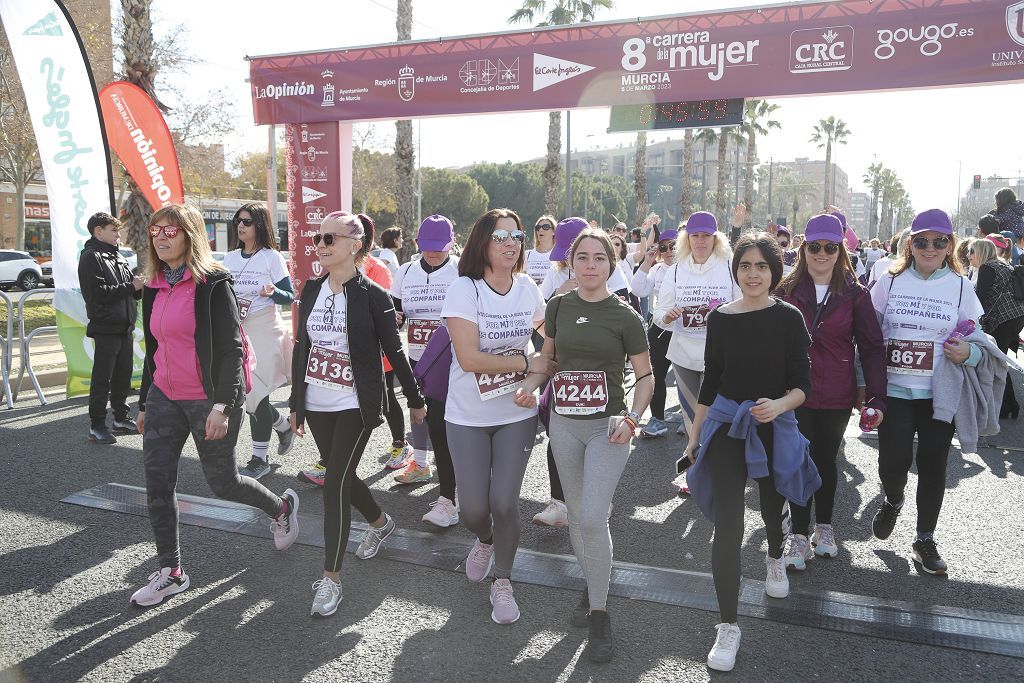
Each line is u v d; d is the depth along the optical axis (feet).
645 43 29.89
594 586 10.25
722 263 17.07
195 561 13.20
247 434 22.27
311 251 35.88
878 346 12.36
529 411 11.54
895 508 13.19
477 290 11.24
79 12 77.20
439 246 16.20
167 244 11.46
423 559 13.37
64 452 19.77
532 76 31.48
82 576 12.57
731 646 9.90
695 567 13.16
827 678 9.69
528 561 13.33
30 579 12.44
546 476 18.54
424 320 16.56
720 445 10.42
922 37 26.58
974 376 12.61
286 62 34.86
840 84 27.68
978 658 10.17
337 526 11.42
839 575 12.75
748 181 152.66
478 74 32.17
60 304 25.90
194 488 17.01
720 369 10.71
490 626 11.03
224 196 147.54
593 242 10.44
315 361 11.85
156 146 29.04
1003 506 16.14
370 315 11.66
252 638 10.64
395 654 10.24
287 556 13.50
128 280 21.67
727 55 28.91
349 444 11.66
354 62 33.83
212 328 11.56
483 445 11.38
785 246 39.34
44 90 25.31
